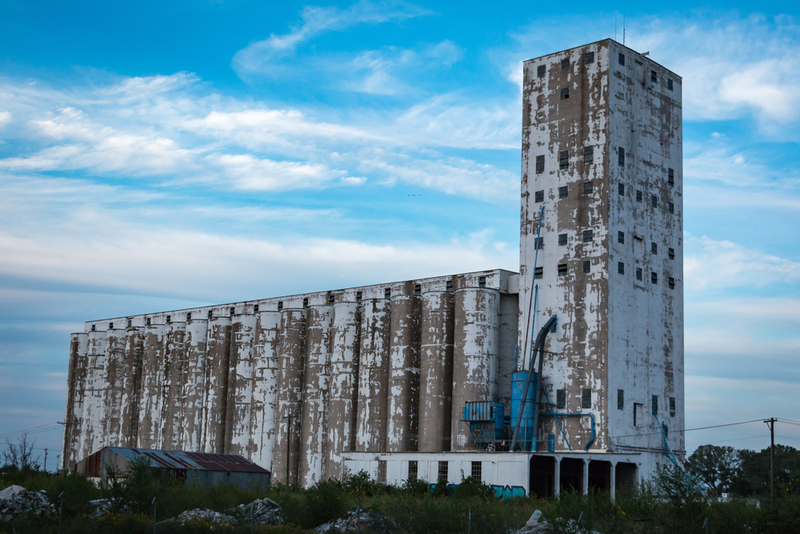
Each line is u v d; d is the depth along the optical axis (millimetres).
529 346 90500
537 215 93312
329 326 117188
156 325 141625
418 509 55156
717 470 131250
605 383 84000
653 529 49188
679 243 95938
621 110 91500
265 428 120312
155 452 85000
